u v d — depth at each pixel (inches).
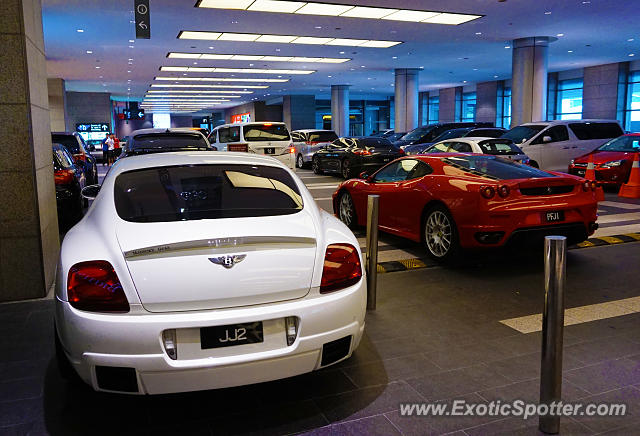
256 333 90.4
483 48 920.9
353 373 118.3
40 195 173.5
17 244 168.4
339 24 686.5
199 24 670.5
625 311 157.0
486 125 836.6
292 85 1519.4
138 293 86.6
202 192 113.7
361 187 270.1
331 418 99.7
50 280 185.8
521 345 133.0
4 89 161.2
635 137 461.7
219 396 108.5
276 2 563.2
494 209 188.2
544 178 195.9
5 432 95.2
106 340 85.4
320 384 113.1
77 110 1647.4
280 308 91.4
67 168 306.2
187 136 359.9
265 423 98.1
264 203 112.0
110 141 971.9
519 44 844.6
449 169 218.2
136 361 85.2
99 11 581.9
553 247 87.7
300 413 101.5
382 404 104.7
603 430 94.7
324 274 96.7
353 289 100.3
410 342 135.6
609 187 482.6
